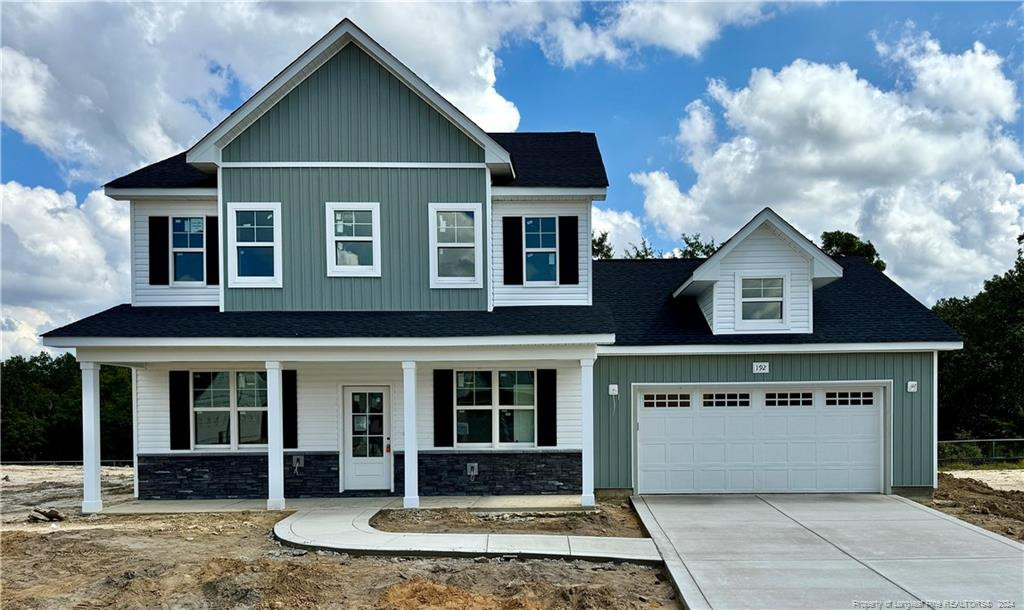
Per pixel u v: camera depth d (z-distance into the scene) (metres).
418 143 12.72
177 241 13.02
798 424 13.23
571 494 12.93
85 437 11.59
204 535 9.90
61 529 10.37
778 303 13.30
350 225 12.70
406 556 8.69
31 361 57.47
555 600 7.14
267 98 12.39
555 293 13.13
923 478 13.00
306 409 12.91
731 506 11.96
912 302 14.30
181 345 11.27
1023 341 26.30
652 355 13.12
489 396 13.12
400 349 11.59
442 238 12.77
